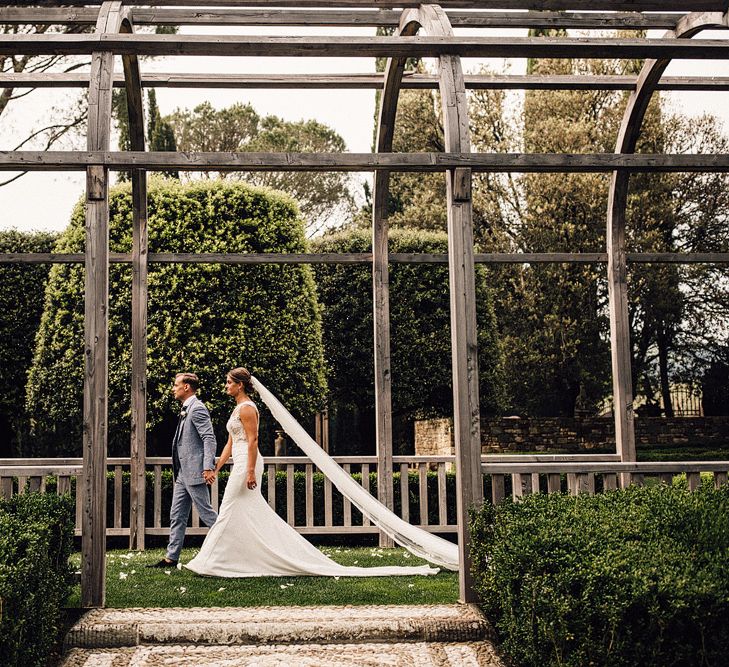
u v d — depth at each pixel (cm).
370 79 771
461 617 486
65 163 521
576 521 446
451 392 1216
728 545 400
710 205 1878
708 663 350
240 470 648
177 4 638
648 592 351
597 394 1914
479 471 528
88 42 540
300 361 1008
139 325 801
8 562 392
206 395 972
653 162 557
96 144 527
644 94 744
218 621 479
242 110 2612
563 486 873
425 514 838
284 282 1008
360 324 1202
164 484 880
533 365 1866
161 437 1059
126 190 1004
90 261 524
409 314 1198
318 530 832
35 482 599
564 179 1830
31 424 1276
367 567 681
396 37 556
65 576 510
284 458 841
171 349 965
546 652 389
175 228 998
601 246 1839
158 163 526
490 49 560
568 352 1834
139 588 583
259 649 458
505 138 1961
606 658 355
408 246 1207
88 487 514
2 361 1145
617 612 350
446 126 544
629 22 676
